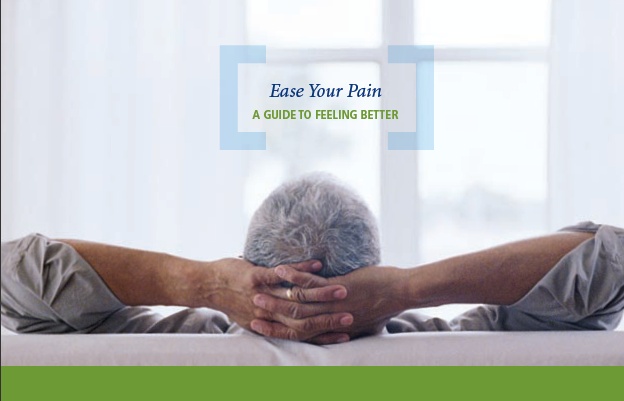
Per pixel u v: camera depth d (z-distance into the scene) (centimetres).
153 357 91
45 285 104
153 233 300
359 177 310
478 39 306
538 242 102
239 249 302
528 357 90
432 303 100
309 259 97
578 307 102
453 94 305
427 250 306
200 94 302
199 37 302
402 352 91
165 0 302
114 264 105
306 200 98
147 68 301
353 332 100
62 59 298
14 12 296
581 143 297
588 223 106
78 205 298
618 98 296
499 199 304
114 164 300
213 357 92
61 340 93
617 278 100
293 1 309
